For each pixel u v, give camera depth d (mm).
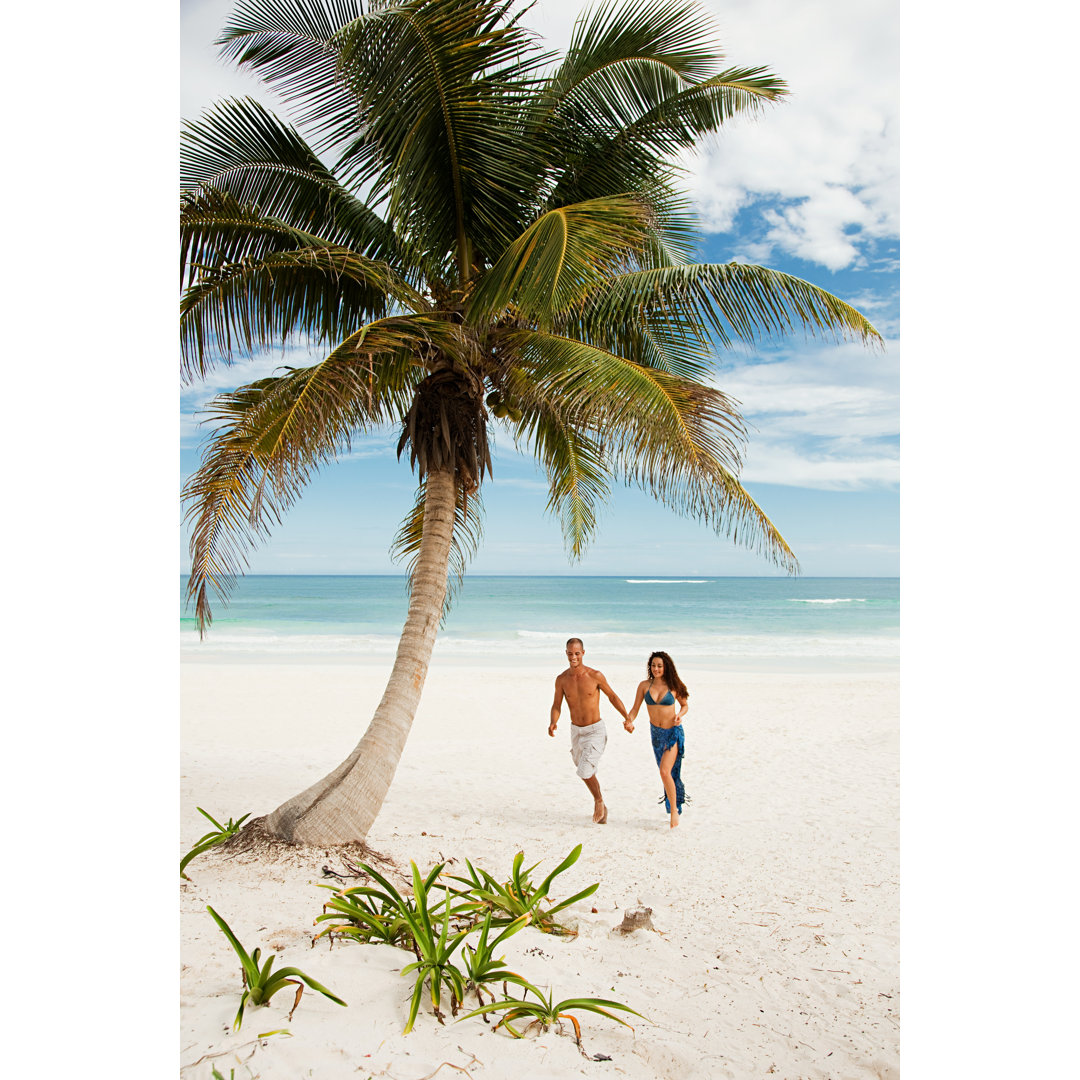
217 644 25781
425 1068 2502
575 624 35531
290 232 4891
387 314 5656
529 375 5133
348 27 4016
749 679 17594
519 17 4586
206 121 5262
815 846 5938
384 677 17484
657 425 4316
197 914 3844
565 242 4023
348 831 4922
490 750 9969
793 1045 2963
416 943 3184
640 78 5570
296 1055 2510
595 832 6262
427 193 5133
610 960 3686
